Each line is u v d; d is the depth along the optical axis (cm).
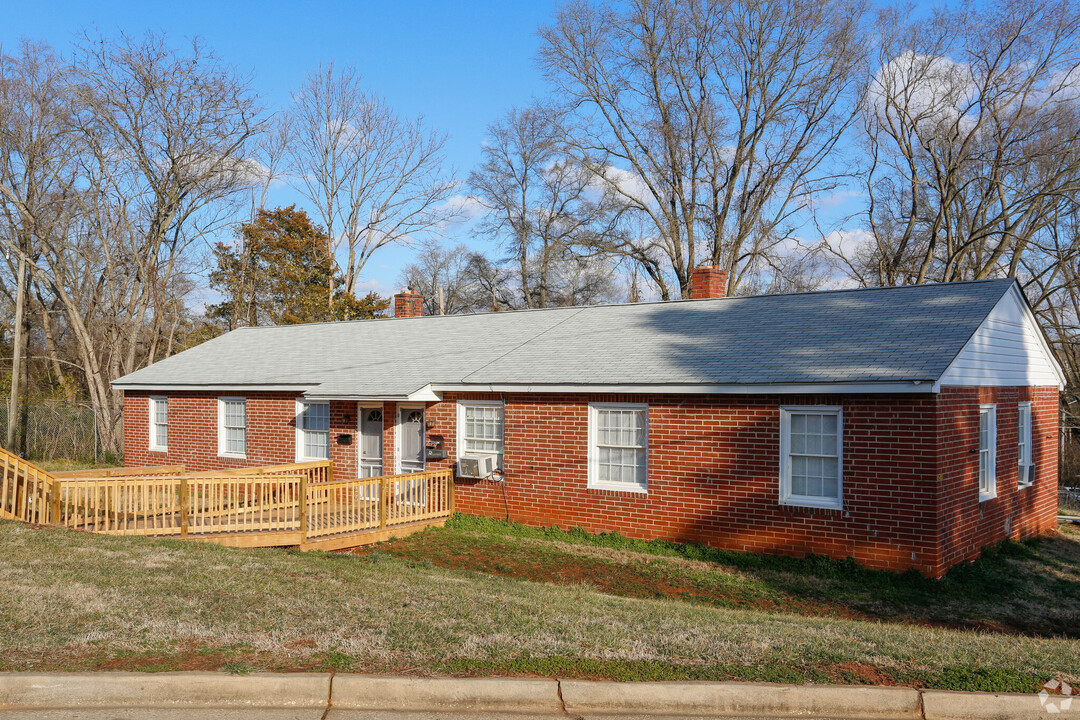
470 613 805
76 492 1279
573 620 796
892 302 1548
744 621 859
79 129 3181
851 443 1261
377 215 4578
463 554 1404
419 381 1738
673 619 836
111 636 690
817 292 1738
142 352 4353
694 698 602
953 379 1259
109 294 3694
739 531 1362
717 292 2061
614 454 1521
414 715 586
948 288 1544
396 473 1809
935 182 3447
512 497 1642
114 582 879
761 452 1343
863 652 698
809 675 635
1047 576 1309
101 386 3294
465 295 5772
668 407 1444
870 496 1241
